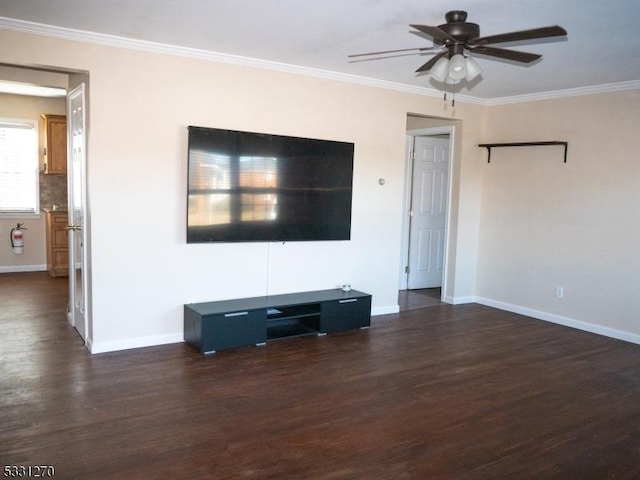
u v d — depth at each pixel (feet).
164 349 14.01
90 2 10.34
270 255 15.98
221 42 13.12
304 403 10.91
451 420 10.33
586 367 13.70
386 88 17.67
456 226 20.30
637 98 15.80
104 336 13.55
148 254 13.92
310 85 16.06
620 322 16.44
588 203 17.15
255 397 11.12
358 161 17.38
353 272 17.79
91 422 9.73
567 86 17.10
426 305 20.33
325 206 16.52
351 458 8.77
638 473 8.58
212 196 14.39
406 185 22.48
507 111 19.58
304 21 11.27
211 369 12.67
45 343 14.24
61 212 23.32
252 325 14.40
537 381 12.59
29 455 8.52
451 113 19.42
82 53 12.54
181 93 13.92
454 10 10.21
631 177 16.02
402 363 13.60
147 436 9.27
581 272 17.42
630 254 16.14
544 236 18.49
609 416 10.71
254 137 14.90
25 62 11.94
